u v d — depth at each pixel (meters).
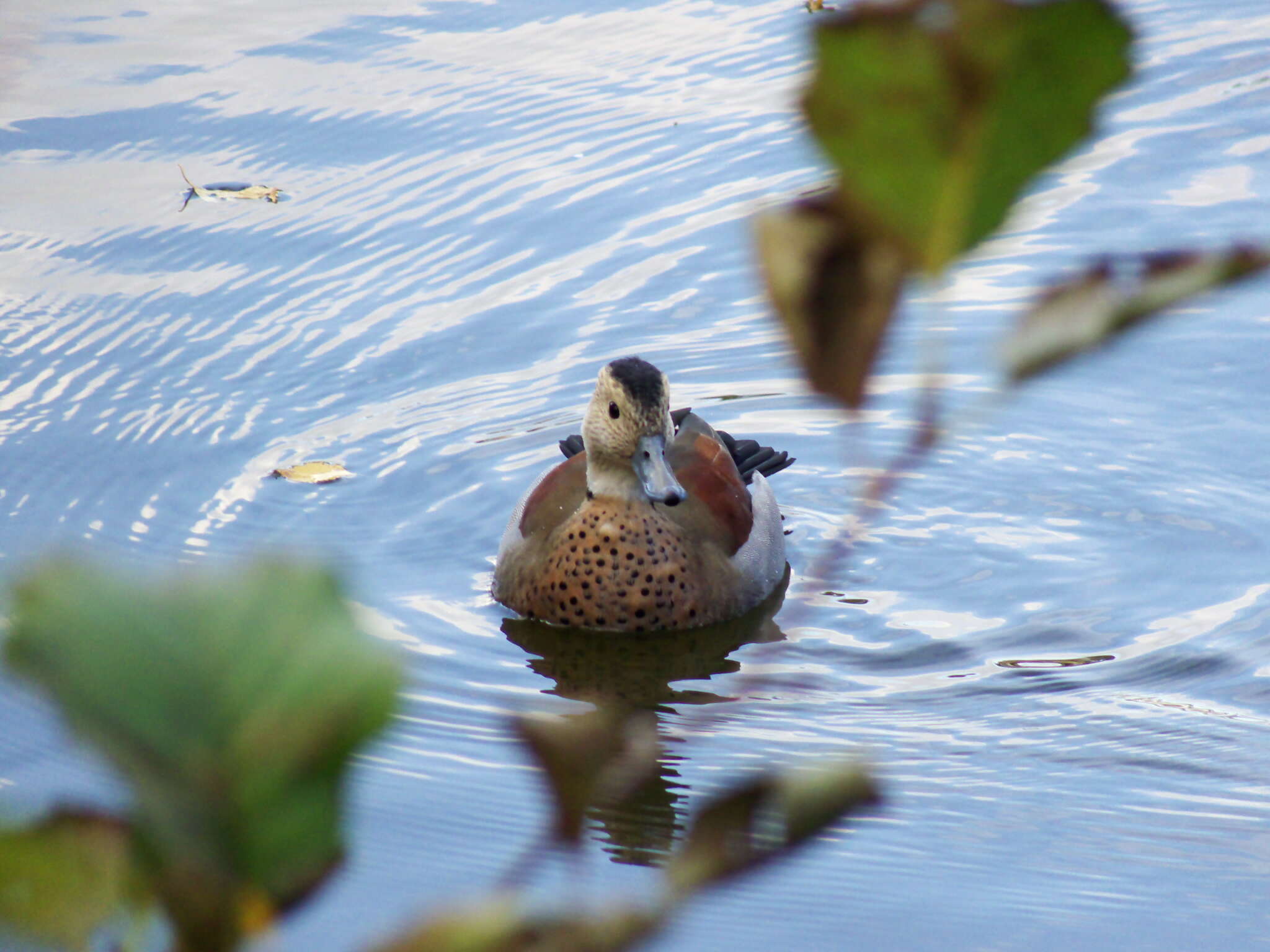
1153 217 16.42
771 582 12.01
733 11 20.47
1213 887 7.83
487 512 12.87
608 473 11.43
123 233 16.12
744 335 15.03
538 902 0.84
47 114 17.95
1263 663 10.29
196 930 0.69
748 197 16.67
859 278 0.82
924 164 0.76
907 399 14.09
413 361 14.69
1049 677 10.33
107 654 0.62
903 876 7.98
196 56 19.33
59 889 0.70
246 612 0.64
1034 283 15.32
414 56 19.48
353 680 0.64
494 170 17.27
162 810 0.65
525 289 15.63
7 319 14.89
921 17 0.74
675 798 8.55
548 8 20.72
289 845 0.67
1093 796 8.81
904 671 10.55
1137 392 13.88
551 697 10.35
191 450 13.39
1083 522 12.32
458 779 9.10
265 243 16.08
